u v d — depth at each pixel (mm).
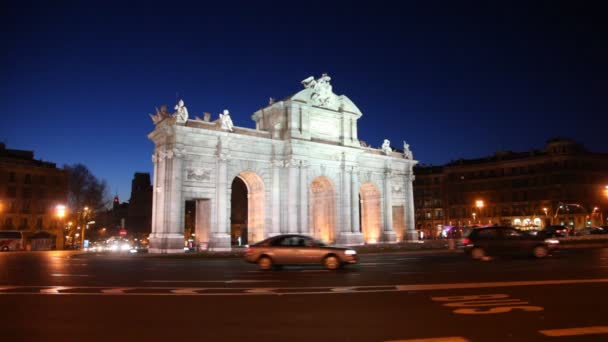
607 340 9195
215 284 18359
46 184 93312
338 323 10898
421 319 11234
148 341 9367
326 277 20656
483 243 30422
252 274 22578
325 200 61781
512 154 106938
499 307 12609
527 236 30438
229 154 51250
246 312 12273
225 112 51531
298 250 24953
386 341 9234
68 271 25172
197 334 9938
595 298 13789
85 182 98062
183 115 48125
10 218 88375
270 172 55031
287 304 13445
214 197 49719
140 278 20969
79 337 9695
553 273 20516
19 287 17609
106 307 13086
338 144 60375
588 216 93688
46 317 11688
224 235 49094
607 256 30484
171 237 45938
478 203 73500
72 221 95250
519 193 100375
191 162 48812
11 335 9867
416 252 43531
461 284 17250
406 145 72500
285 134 55562
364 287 16891
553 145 97875
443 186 111688
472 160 113438
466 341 9195
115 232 170250
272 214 54156
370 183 66000
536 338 9391
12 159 91375
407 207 70688
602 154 98812
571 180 94438
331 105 60500
